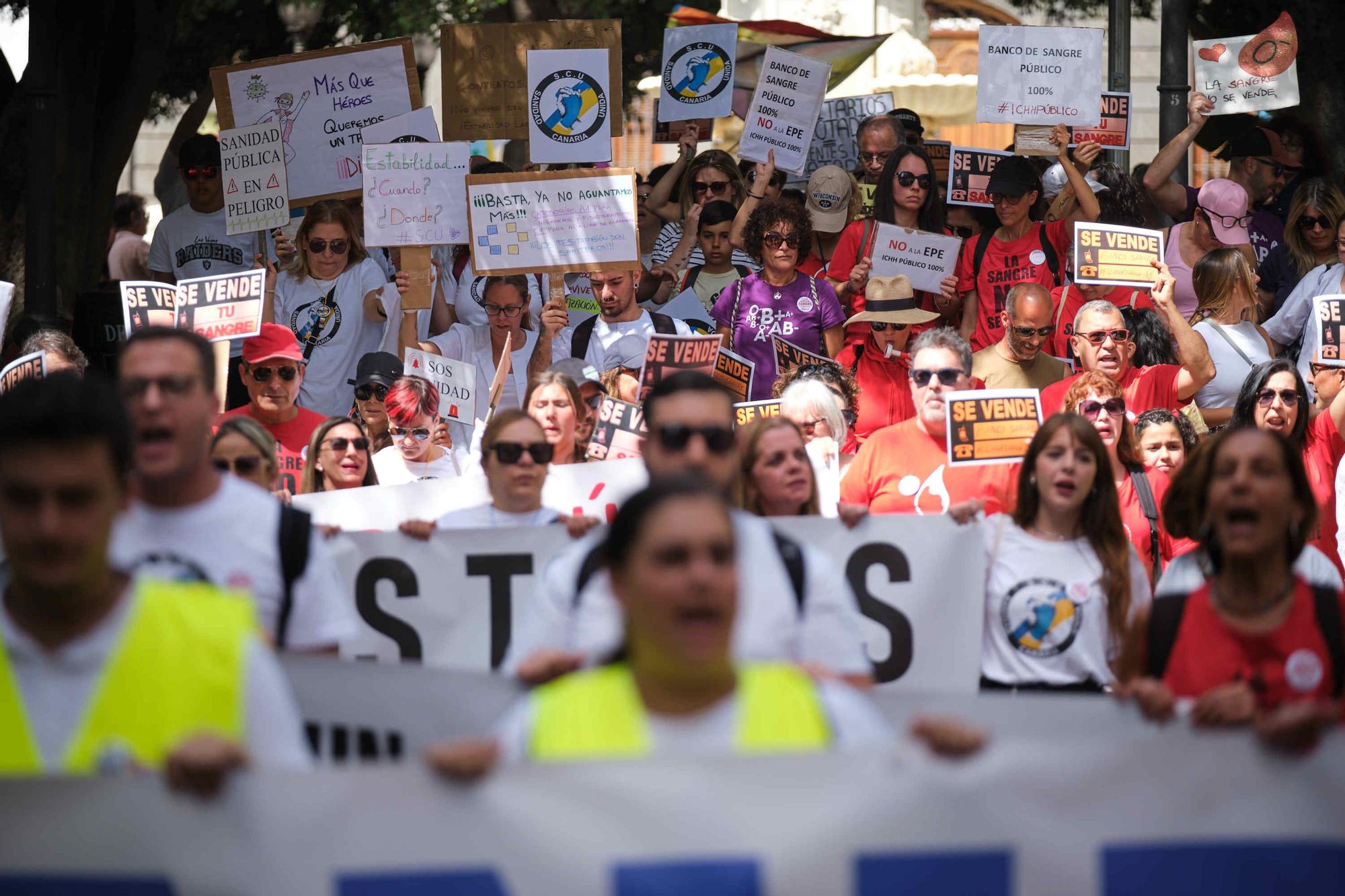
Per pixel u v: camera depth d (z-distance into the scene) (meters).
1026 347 27.62
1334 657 13.79
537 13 52.19
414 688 13.03
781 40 52.81
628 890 9.98
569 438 24.17
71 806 9.89
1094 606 18.06
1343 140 43.94
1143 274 28.27
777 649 12.34
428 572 18.52
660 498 9.74
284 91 33.41
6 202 40.88
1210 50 35.94
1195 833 10.62
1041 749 10.46
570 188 29.64
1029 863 10.33
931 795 10.30
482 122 34.19
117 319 34.25
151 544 12.96
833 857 10.08
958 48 85.31
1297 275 33.22
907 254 31.14
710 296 33.06
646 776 9.99
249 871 9.95
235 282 26.67
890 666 18.28
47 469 9.95
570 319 33.56
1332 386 26.16
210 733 9.93
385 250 35.53
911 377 22.45
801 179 41.25
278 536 13.19
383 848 10.01
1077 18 62.75
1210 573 14.54
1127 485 22.92
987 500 21.61
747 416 24.53
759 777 10.03
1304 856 10.68
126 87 43.50
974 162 33.59
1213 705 11.14
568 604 12.94
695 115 37.22
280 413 26.52
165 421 12.77
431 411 26.34
